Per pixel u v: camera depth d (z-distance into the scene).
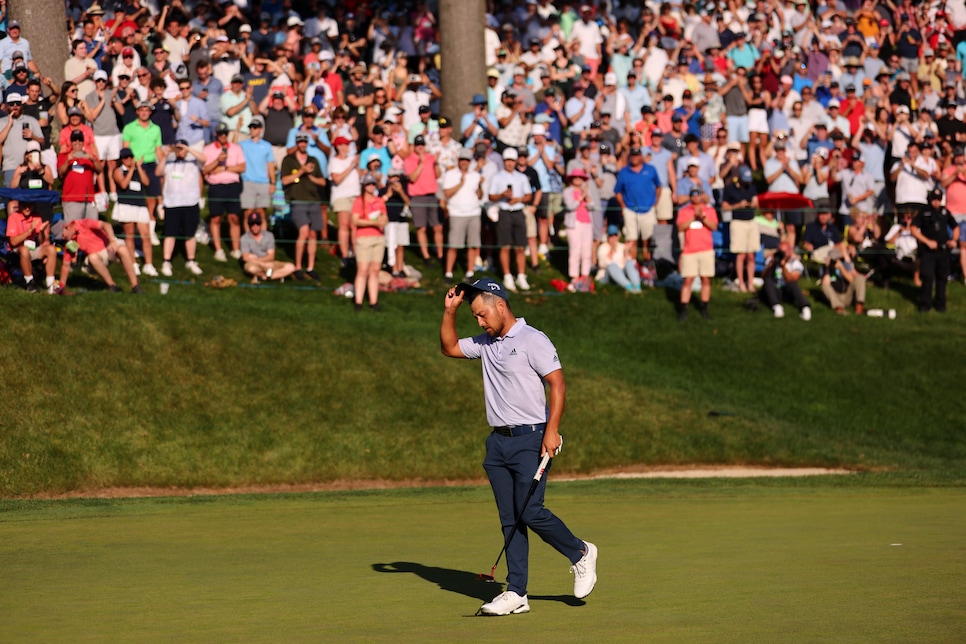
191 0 73.94
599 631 16.45
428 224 66.38
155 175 59.28
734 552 24.58
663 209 69.56
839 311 69.81
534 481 19.23
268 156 62.38
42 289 51.66
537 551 25.80
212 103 63.72
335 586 20.84
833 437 55.22
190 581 21.23
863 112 78.88
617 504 35.69
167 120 61.41
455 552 25.45
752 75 80.88
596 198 68.69
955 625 16.34
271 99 65.56
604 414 52.69
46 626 16.86
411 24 81.38
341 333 53.94
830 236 72.12
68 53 66.00
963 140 78.25
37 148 55.12
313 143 64.44
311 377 50.03
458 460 47.19
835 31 88.31
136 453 43.12
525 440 19.47
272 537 27.73
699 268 65.69
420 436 48.22
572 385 54.94
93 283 56.16
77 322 48.16
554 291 67.31
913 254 73.44
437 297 64.38
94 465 41.94
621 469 49.09
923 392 61.34
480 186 65.00
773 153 74.12
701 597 19.11
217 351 49.59
